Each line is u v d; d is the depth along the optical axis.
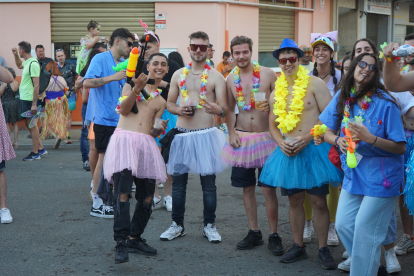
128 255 4.12
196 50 4.46
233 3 12.14
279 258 4.10
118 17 11.83
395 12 17.00
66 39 11.86
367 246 3.16
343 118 3.37
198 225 5.02
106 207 5.25
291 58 3.90
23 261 3.98
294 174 3.81
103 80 5.12
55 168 7.88
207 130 4.50
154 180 4.09
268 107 4.14
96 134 5.27
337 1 14.70
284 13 13.56
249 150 4.26
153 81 3.98
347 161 3.11
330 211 4.44
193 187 6.73
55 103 9.35
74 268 3.84
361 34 15.77
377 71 3.19
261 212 5.49
